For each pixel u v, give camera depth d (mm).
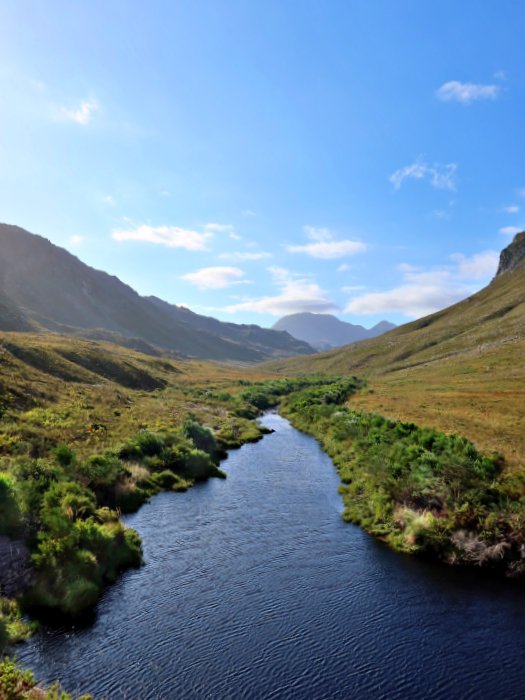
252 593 20656
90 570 20672
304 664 16141
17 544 20781
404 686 15234
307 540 26562
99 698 14273
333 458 46625
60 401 56812
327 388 100250
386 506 29422
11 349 76562
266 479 39312
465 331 172375
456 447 35250
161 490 35125
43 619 18125
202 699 14422
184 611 19141
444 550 24422
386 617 19047
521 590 21531
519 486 26812
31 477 26453
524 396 74188
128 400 71938
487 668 16156
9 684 13539
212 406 80312
